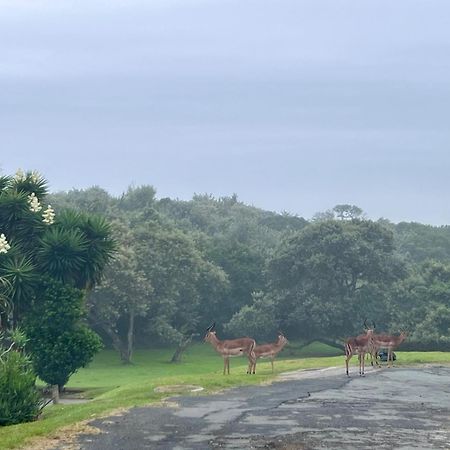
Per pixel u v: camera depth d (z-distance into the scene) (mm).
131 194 117438
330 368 29656
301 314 69312
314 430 14961
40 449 13375
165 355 72688
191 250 72062
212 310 81250
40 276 36219
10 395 20516
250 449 13125
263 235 106688
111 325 67625
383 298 70812
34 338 35969
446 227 134250
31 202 37531
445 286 72625
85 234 37656
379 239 73875
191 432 14789
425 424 15953
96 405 19750
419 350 63500
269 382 24219
